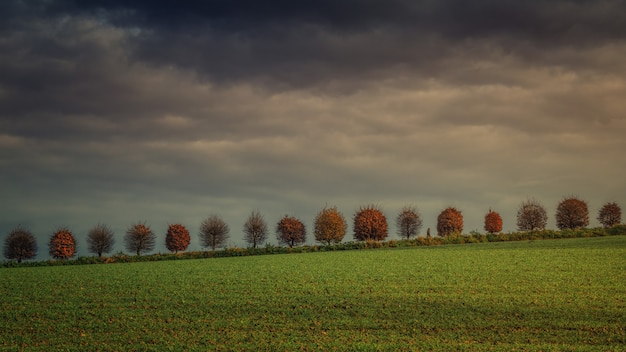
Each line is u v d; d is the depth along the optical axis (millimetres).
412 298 34156
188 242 85125
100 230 84000
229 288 39562
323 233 83375
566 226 86750
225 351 24078
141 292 38906
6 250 80688
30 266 66062
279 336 26375
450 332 26516
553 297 33375
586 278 39688
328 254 65125
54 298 37250
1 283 45156
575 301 32156
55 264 67438
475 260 51938
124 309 33188
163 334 27203
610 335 25406
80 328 28719
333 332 26938
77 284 43656
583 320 28000
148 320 30156
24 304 35281
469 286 37719
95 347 25109
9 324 29781
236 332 27297
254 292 37656
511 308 30797
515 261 50031
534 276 41156
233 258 65438
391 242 76812
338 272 46531
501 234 78500
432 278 41500
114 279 46375
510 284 38031
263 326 28359
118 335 27141
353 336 26172
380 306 32188
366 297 34844
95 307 33938
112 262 68500
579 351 23094
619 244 62688
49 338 26812
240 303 34031
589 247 60344
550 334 25781
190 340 26047
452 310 30766
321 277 43719
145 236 84312
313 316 30203
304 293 36812
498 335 25828
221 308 32781
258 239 86500
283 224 86688
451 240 76625
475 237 78062
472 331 26562
